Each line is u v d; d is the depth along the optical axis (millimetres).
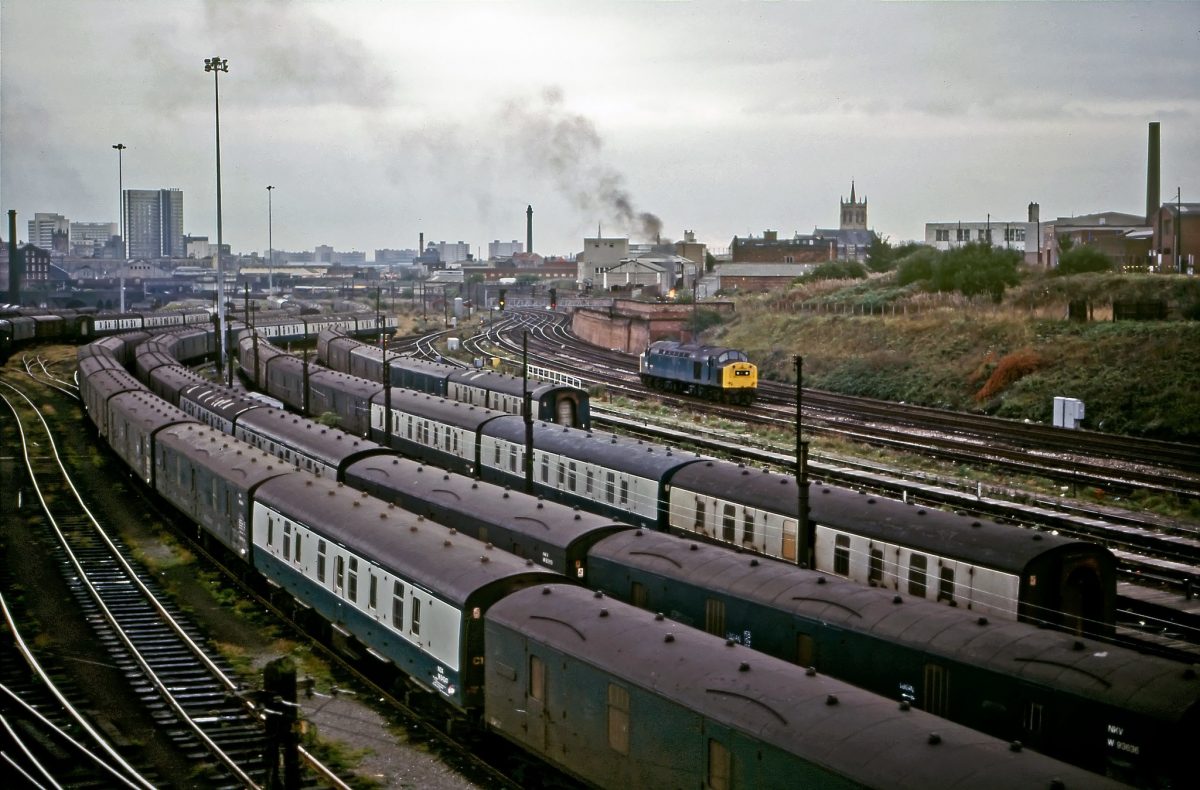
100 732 19719
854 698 13625
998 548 21453
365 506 25469
